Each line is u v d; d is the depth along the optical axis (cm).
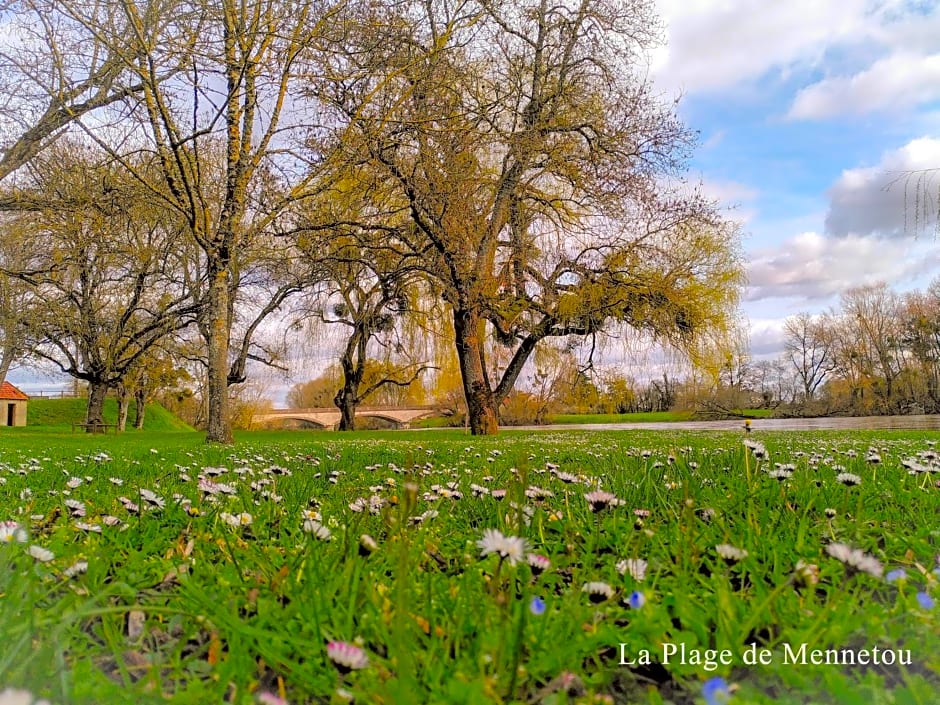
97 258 2497
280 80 1599
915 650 146
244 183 1664
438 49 1677
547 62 2059
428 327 2502
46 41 1489
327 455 841
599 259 2147
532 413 3075
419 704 121
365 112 1762
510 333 2252
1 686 122
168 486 497
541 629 149
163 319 2961
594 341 2272
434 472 580
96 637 169
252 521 294
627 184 1939
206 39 1477
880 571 161
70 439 1947
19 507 363
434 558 233
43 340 2947
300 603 169
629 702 133
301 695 132
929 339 5197
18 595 171
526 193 2158
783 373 5909
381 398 4034
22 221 2008
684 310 2056
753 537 235
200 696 124
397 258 2173
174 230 2491
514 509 288
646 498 340
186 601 177
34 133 1636
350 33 1600
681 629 164
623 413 4641
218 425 1692
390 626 154
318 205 1922
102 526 281
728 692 117
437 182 1783
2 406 5397
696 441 1105
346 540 210
